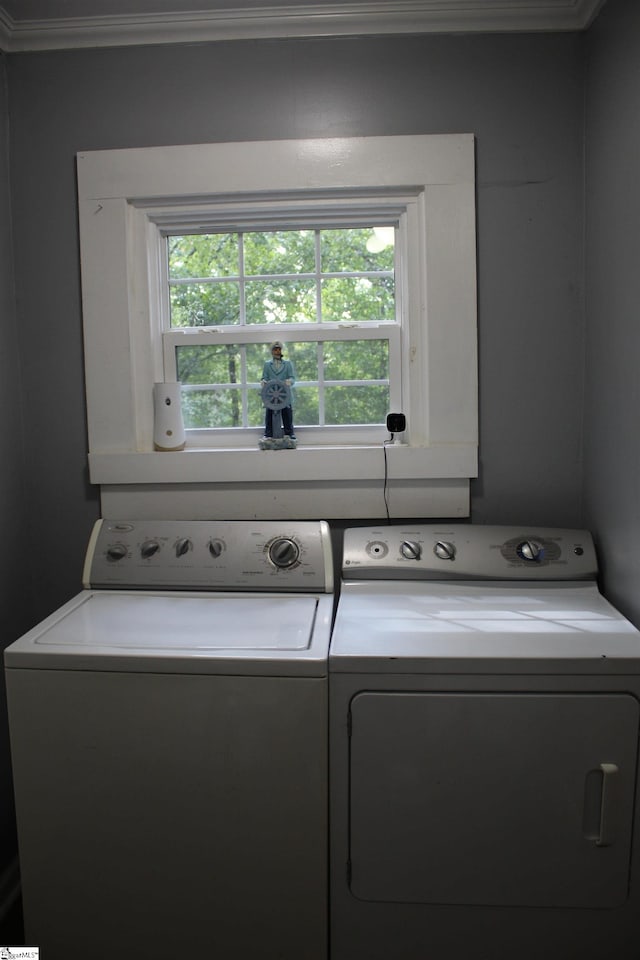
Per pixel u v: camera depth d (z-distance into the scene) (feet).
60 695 4.29
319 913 4.32
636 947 4.24
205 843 4.31
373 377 6.59
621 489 5.21
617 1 5.12
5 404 6.12
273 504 6.31
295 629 4.63
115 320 6.20
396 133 6.01
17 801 4.39
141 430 6.44
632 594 4.99
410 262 6.19
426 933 4.33
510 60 5.92
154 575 5.49
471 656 4.11
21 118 6.16
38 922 4.47
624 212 5.08
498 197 6.02
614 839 4.16
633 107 4.87
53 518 6.49
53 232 6.24
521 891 4.24
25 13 5.78
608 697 4.08
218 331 6.55
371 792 4.22
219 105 6.06
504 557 5.57
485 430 6.23
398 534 5.72
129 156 6.07
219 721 4.21
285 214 6.32
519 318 6.12
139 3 5.65
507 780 4.17
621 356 5.18
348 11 5.77
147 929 4.42
